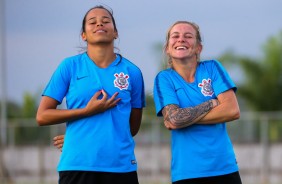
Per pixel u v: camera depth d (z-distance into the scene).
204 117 7.43
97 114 7.19
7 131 27.30
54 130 26.81
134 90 7.52
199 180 7.50
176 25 7.69
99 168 7.10
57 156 26.72
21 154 27.06
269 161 24.95
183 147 7.52
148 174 25.55
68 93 7.35
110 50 7.40
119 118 7.24
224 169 7.49
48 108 7.29
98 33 7.29
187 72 7.69
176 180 7.54
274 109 37.09
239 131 25.28
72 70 7.35
